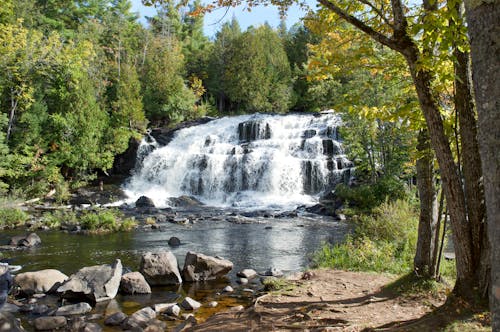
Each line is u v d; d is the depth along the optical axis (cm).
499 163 304
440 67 547
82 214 2225
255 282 1029
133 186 3253
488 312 516
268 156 3075
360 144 2486
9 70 2981
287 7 717
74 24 5438
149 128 3953
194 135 3731
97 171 3428
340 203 2422
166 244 1527
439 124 562
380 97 1573
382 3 657
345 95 716
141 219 2150
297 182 2909
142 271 996
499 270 296
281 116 3719
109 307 837
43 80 3259
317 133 3294
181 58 5309
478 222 555
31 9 4194
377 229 1229
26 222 2009
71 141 3098
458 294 562
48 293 916
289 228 1880
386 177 2312
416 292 721
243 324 654
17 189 2770
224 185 3080
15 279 934
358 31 716
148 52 5206
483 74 314
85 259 1284
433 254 747
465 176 573
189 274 1030
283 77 5334
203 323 700
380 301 710
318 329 575
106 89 3978
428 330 507
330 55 682
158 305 816
